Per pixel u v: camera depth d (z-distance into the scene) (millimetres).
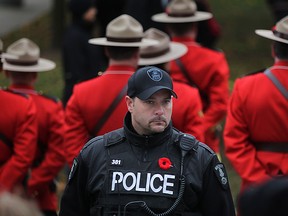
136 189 8719
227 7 38969
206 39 19266
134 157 8852
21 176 12289
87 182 9008
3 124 12219
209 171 8828
